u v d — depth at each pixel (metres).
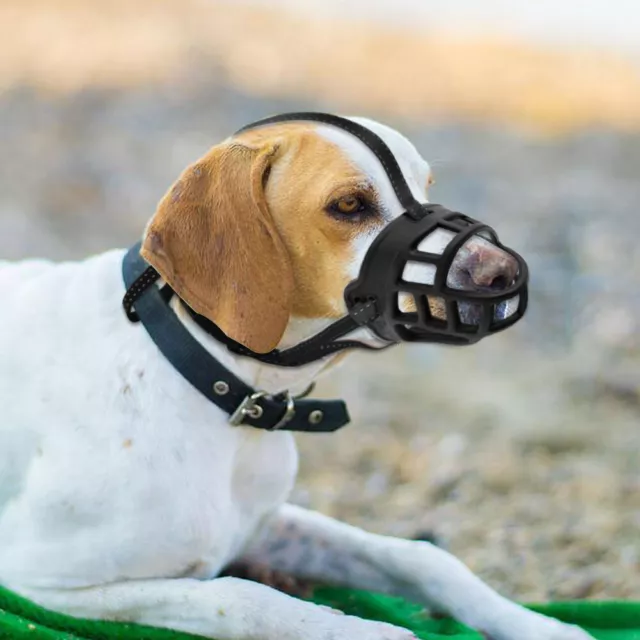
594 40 29.30
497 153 20.02
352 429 9.86
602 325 12.73
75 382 5.23
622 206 17.28
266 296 5.02
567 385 11.15
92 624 5.18
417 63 26.33
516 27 30.11
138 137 18.84
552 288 13.67
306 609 4.95
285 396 5.38
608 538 7.91
